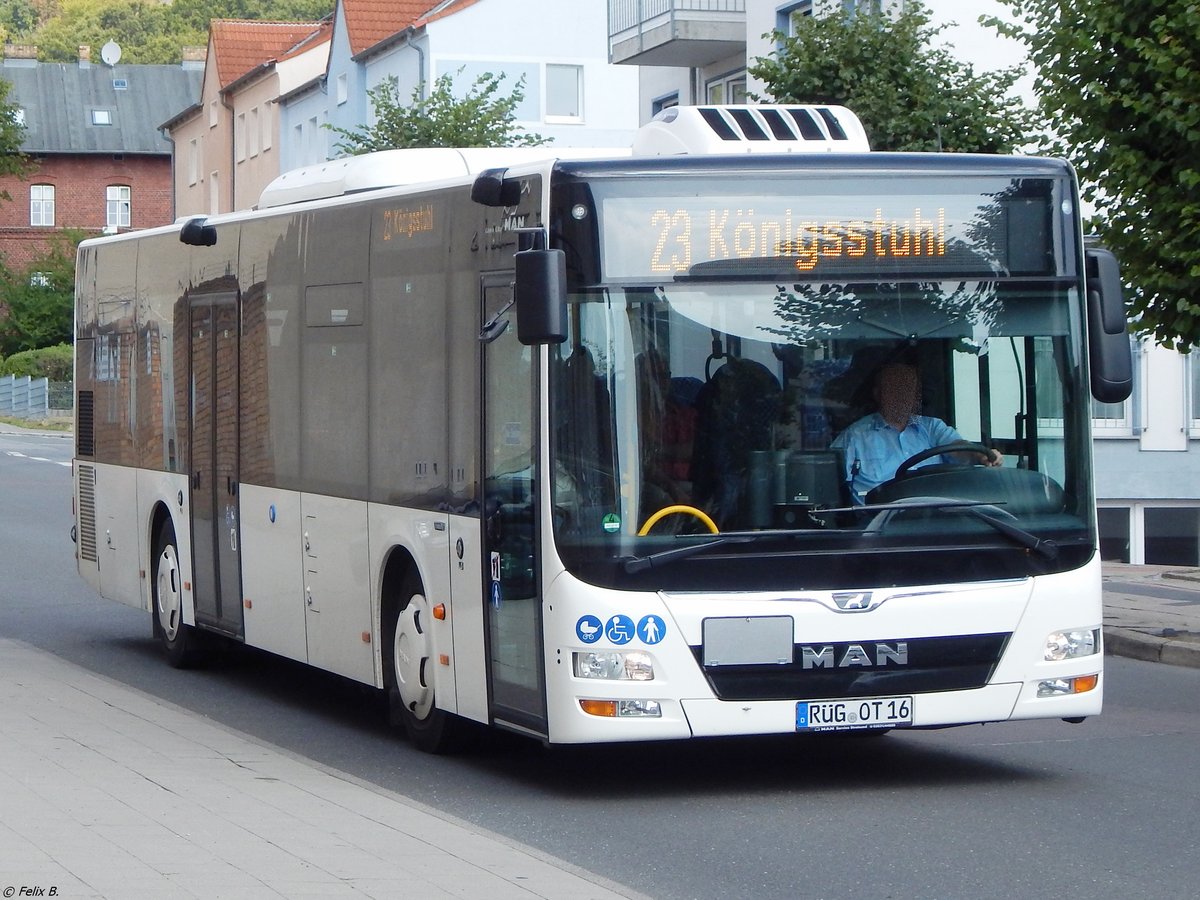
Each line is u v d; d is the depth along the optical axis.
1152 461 31.23
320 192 13.11
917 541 9.68
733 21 35.97
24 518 33.09
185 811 8.80
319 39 72.38
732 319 9.60
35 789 9.28
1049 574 9.88
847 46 22.02
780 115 10.56
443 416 10.74
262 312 13.47
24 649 15.92
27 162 72.00
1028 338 9.93
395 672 11.61
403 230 11.27
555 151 11.97
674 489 9.46
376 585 11.70
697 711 9.40
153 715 12.06
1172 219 15.52
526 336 9.17
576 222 9.49
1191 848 8.61
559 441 9.47
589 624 9.36
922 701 9.66
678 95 39.94
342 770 10.90
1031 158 10.05
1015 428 9.91
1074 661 9.92
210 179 83.06
